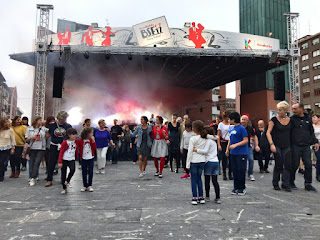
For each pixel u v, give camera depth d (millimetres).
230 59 17609
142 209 3355
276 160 4836
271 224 2766
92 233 2486
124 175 6719
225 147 6090
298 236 2418
